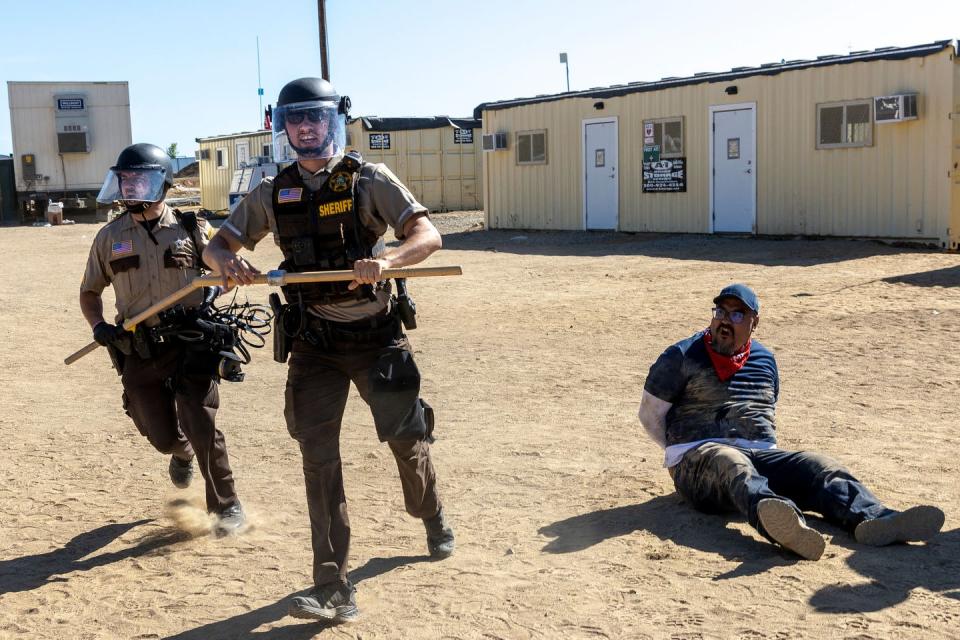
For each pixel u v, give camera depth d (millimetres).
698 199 22094
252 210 4203
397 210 4023
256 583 4500
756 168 20875
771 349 9555
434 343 10734
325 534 3979
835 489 4699
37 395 8844
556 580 4328
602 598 4117
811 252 18047
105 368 10156
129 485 6094
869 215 18922
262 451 6754
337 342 4086
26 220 38656
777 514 4324
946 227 17641
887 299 12383
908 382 7965
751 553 4516
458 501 5492
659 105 22688
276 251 23328
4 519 5500
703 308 12375
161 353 5129
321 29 30297
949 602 3902
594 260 18859
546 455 6305
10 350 11281
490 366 9320
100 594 4445
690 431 5105
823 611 3867
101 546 5059
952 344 9469
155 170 4996
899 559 4363
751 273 15758
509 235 25609
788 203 20344
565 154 25047
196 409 5082
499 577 4398
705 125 21750
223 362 5035
